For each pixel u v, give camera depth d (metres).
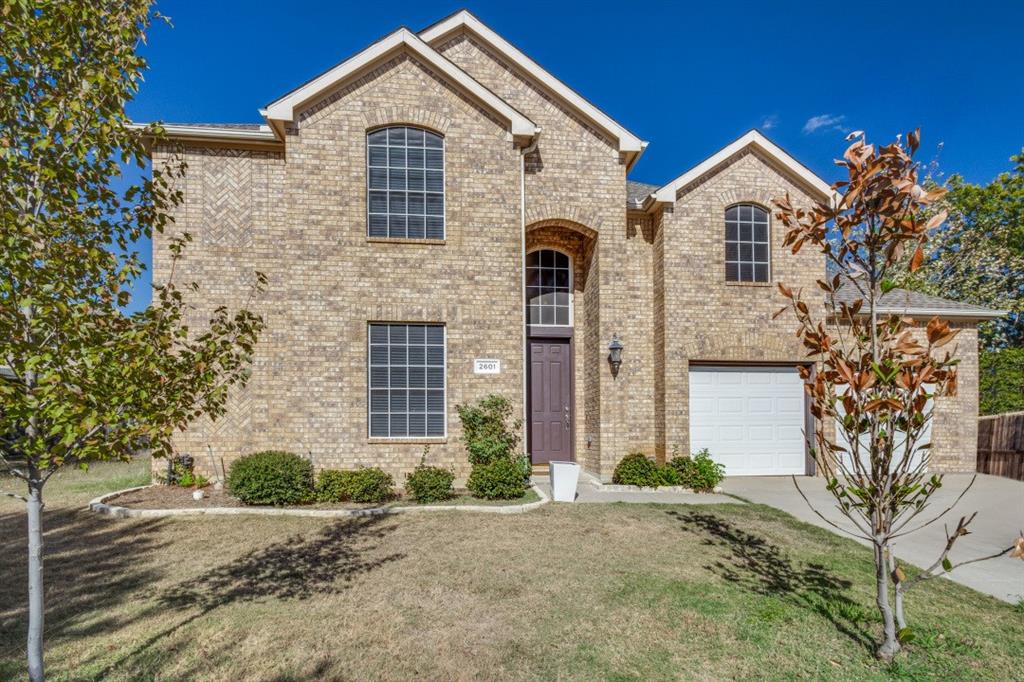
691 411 12.20
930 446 4.26
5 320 3.28
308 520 7.96
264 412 10.24
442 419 10.49
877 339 4.36
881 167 4.12
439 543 6.93
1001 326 24.69
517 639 4.56
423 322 10.49
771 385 12.43
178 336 4.10
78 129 3.72
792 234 4.62
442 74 10.78
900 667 4.18
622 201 11.80
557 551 6.67
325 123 10.37
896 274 19.98
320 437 10.03
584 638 4.59
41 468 3.45
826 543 7.16
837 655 4.36
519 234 10.88
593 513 8.47
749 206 12.52
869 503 4.36
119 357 3.54
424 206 10.71
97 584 5.65
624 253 11.79
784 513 8.70
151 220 4.16
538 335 12.84
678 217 12.18
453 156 10.78
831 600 5.36
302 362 10.09
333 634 4.62
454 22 12.12
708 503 9.36
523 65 11.82
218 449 10.47
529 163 11.60
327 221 10.29
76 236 3.79
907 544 7.30
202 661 4.17
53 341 3.46
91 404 3.38
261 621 4.84
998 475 12.66
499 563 6.26
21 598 5.34
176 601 5.25
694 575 5.96
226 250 10.64
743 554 6.68
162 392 3.89
